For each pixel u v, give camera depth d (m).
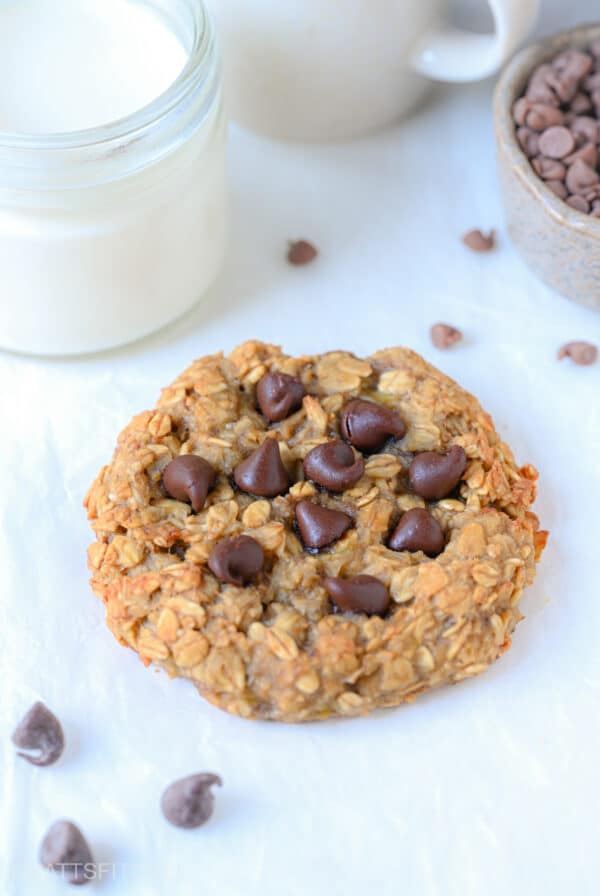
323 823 0.35
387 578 0.36
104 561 0.36
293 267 0.43
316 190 0.44
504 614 0.36
